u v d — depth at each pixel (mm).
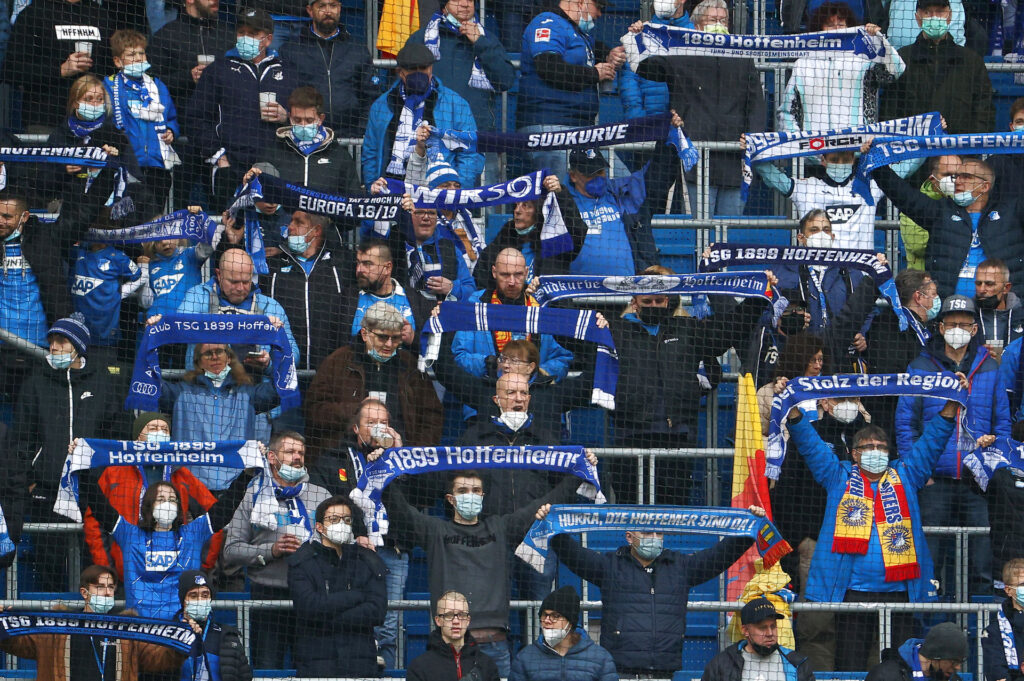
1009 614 35969
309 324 39875
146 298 40250
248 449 36219
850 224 41469
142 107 42125
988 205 42062
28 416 38062
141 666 35125
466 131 40969
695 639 38969
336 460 37156
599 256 40844
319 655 34781
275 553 35938
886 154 40875
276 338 37656
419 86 41500
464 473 36000
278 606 35625
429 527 35969
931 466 37500
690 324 38906
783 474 37938
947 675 34188
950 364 39500
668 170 41438
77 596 37438
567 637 34500
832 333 39656
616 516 35719
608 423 39781
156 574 35969
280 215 41031
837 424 38844
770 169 41812
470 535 36062
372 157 42406
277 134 41844
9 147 40125
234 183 42000
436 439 38562
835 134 40969
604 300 39375
